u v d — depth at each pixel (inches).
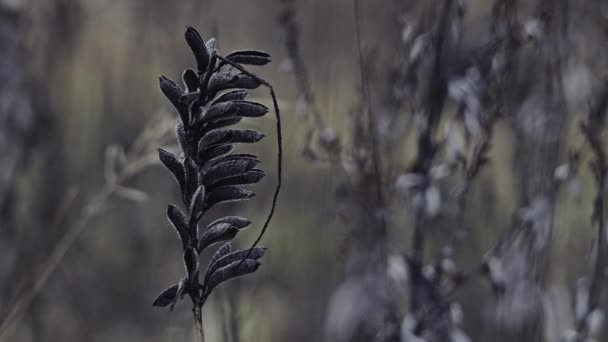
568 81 67.1
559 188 67.3
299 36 70.0
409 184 64.4
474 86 61.4
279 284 91.5
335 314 70.1
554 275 75.5
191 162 41.1
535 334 66.5
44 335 90.0
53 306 93.0
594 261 65.4
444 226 74.7
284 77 80.9
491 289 70.9
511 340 66.6
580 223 82.4
